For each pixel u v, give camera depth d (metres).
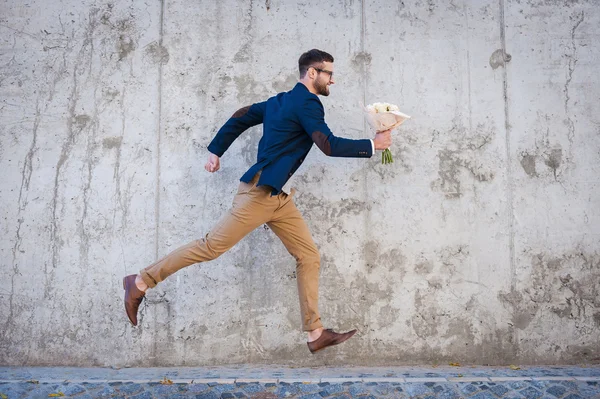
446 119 3.79
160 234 3.67
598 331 3.70
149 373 3.45
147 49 3.75
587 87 3.82
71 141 3.69
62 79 3.72
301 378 3.34
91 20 3.75
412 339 3.67
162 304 3.63
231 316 3.64
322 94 3.14
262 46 3.77
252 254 3.68
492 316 3.69
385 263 3.70
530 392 3.16
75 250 3.64
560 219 3.76
